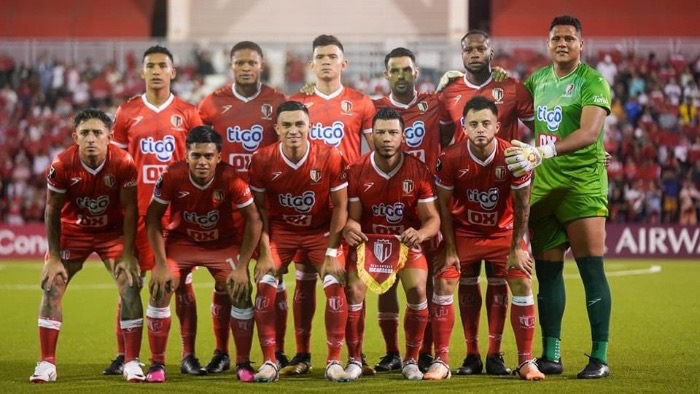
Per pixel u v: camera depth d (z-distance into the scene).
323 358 9.00
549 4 27.39
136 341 7.66
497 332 7.98
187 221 7.76
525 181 7.38
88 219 7.80
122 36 27.70
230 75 25.89
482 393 6.89
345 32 27.97
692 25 26.92
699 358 8.68
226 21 28.33
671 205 21.88
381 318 8.23
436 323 7.66
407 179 7.58
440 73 25.56
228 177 7.61
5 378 7.77
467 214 7.77
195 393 6.95
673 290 14.83
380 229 7.75
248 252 7.70
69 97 25.38
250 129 8.82
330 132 8.74
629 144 22.67
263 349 7.62
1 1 27.78
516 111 8.50
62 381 7.57
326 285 7.58
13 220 22.77
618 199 21.86
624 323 11.15
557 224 7.90
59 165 7.55
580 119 7.79
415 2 28.00
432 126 8.76
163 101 8.73
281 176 7.70
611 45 25.75
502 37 27.23
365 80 25.31
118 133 8.71
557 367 7.87
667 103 24.14
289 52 25.91
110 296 14.67
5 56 26.36
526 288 7.61
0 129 24.27
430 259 8.17
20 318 12.02
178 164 7.64
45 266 7.67
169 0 27.78
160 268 7.61
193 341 8.17
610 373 7.84
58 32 27.62
